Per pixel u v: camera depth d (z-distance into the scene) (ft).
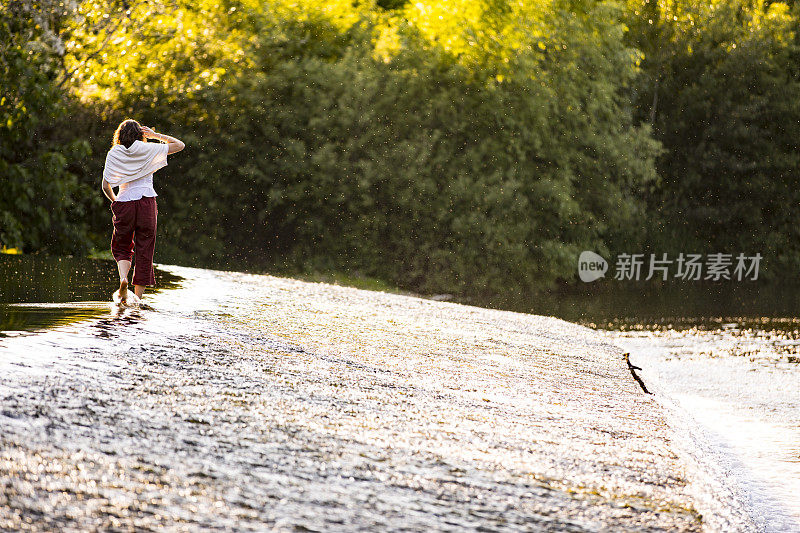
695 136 262.06
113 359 45.60
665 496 36.58
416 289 216.13
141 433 34.14
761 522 40.50
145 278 64.75
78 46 149.69
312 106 209.97
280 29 209.26
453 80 215.72
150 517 26.66
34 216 141.28
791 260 259.80
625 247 246.06
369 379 50.88
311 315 74.02
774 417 70.79
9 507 25.88
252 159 209.77
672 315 166.30
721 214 260.01
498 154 217.56
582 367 70.13
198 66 181.57
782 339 128.88
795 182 259.60
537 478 35.81
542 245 217.77
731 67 254.88
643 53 256.11
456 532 28.68
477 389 53.26
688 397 77.25
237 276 102.78
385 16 230.07
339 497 30.35
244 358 50.88
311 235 216.74
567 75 224.53
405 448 37.37
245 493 29.58
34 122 136.26
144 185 62.44
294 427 38.09
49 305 62.23
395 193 213.46
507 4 216.74
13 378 38.83
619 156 226.79
